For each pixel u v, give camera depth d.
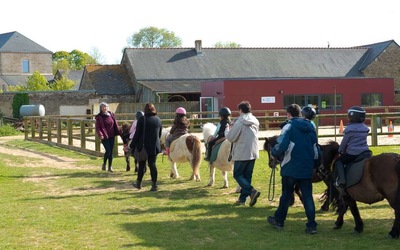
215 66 51.66
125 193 12.28
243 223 9.12
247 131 10.36
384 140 23.69
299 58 53.91
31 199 11.67
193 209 10.36
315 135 8.54
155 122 12.38
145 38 107.88
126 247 7.68
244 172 10.62
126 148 15.73
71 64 126.00
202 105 41.59
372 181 7.88
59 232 8.61
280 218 8.65
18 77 74.69
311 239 8.05
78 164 17.80
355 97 40.53
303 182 8.49
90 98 48.75
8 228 8.91
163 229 8.74
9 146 26.39
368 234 8.33
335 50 55.59
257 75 51.00
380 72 53.19
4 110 46.53
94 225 9.07
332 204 9.20
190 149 13.38
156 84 47.81
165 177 14.47
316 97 39.91
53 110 47.50
